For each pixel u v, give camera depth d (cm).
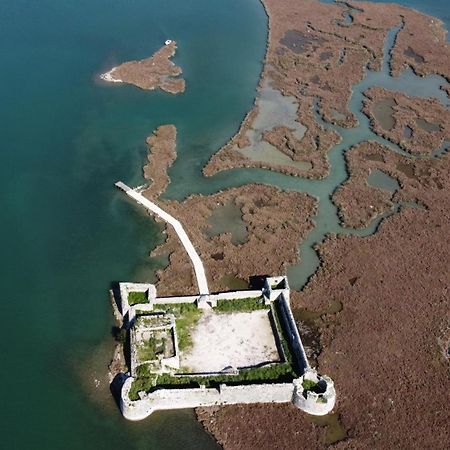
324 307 5928
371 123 8988
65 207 7056
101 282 6103
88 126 8531
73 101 9038
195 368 5141
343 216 7169
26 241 6550
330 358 5375
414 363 5378
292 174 7844
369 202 7425
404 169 8088
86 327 5603
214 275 6222
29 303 5831
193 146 8294
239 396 4922
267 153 8238
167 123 8725
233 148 8294
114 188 7406
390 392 5116
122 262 6362
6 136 8150
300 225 7006
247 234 6856
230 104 9275
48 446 4628
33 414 4847
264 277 6244
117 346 5391
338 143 8525
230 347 5359
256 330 5547
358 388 5131
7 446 4616
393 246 6738
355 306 5938
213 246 6625
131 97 9269
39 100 8975
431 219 7200
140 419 4812
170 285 6062
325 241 6775
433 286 6219
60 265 6281
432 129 8994
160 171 7731
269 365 5122
